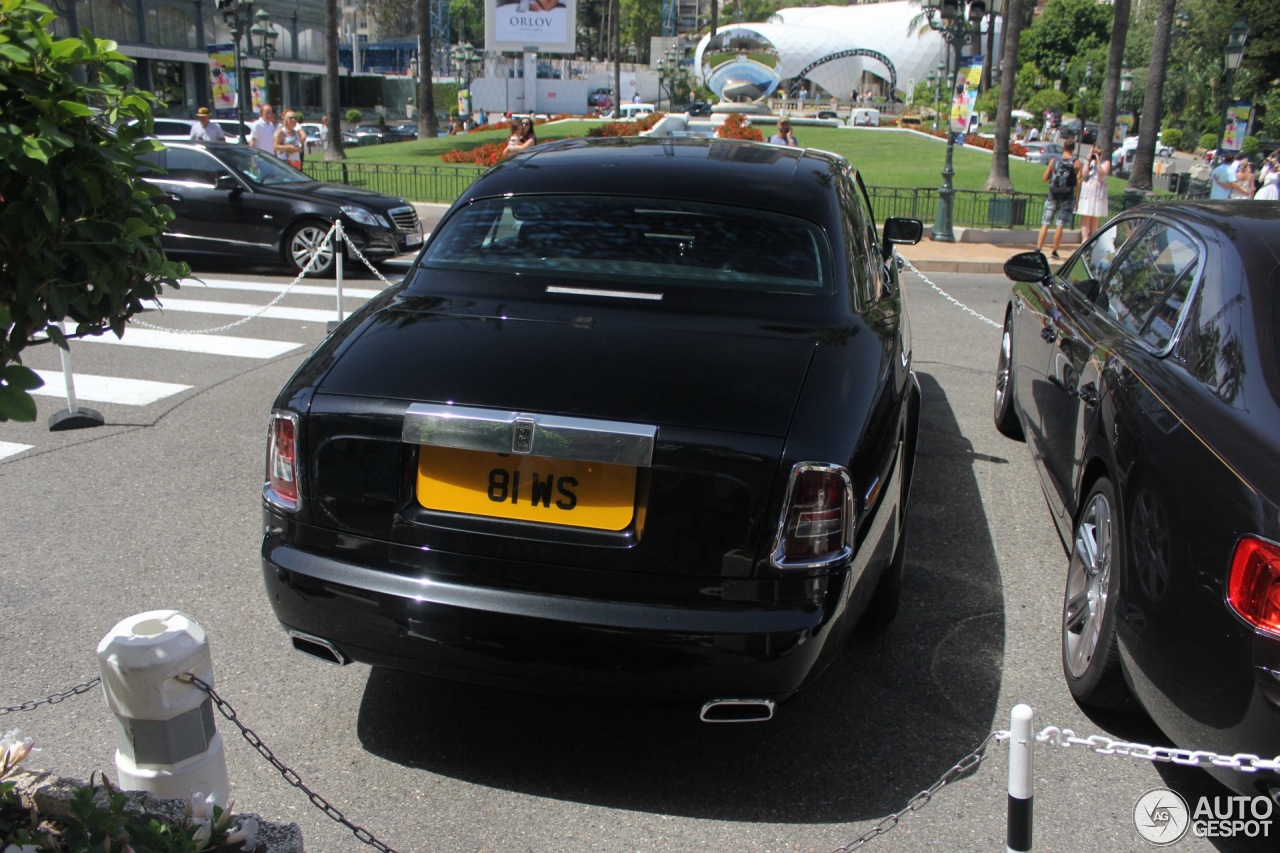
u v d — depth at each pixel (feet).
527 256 12.55
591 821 9.88
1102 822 10.02
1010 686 12.44
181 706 8.32
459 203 13.73
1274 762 7.52
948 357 30.25
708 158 14.49
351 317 12.00
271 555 10.15
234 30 75.72
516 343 10.66
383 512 9.77
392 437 9.69
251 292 37.76
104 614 13.71
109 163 7.22
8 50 6.49
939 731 11.46
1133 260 15.08
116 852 6.88
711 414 9.54
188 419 22.38
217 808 7.40
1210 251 12.34
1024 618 14.20
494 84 224.53
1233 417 9.76
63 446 20.43
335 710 11.68
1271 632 8.25
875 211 64.64
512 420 9.38
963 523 17.56
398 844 9.52
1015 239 57.77
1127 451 11.10
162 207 8.05
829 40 370.12
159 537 16.22
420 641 9.53
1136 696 10.11
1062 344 15.81
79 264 7.34
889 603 13.20
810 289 12.15
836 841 9.66
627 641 9.14
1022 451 21.48
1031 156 124.77
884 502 10.63
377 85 272.72
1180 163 163.94
